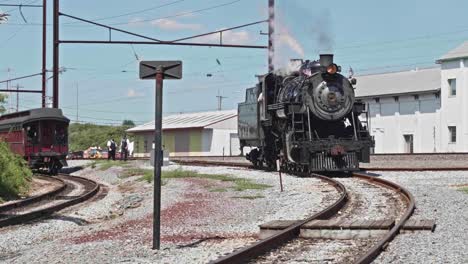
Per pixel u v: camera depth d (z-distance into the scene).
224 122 71.31
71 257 10.59
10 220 16.38
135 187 27.62
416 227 11.28
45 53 44.78
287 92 27.86
